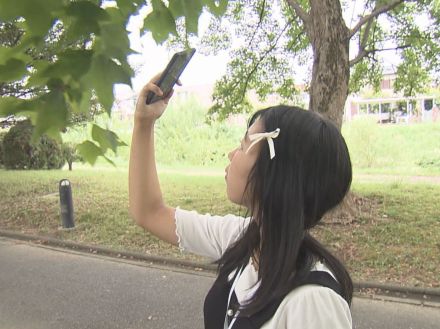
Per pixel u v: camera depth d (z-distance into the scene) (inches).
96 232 305.3
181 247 62.9
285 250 42.3
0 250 286.2
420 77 404.8
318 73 288.8
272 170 43.7
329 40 284.5
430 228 272.2
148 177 61.1
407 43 378.0
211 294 51.4
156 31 65.2
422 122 765.3
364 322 173.5
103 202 382.3
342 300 40.3
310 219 44.8
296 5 310.8
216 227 62.1
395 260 225.8
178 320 179.8
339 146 44.8
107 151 57.6
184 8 65.4
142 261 256.4
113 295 206.5
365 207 324.5
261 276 43.9
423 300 190.5
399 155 585.6
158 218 62.8
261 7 420.2
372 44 366.9
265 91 447.8
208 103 791.1
